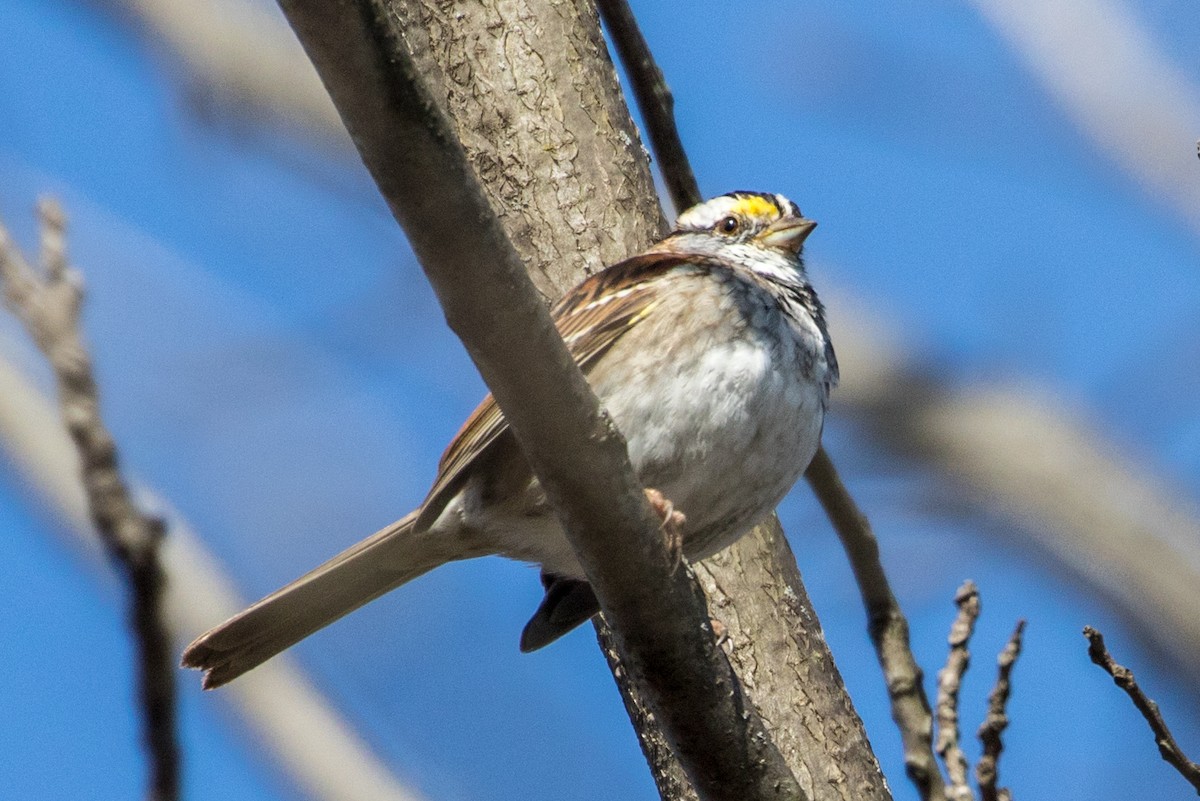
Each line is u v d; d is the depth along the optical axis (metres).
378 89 5.41
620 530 6.36
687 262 8.73
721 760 6.79
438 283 5.83
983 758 7.43
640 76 9.13
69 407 4.60
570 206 9.16
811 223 10.19
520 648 8.45
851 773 8.27
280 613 8.50
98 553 9.01
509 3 9.42
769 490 8.43
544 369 6.02
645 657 6.65
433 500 8.19
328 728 8.41
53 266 5.01
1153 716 7.05
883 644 8.37
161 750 4.54
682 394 8.22
